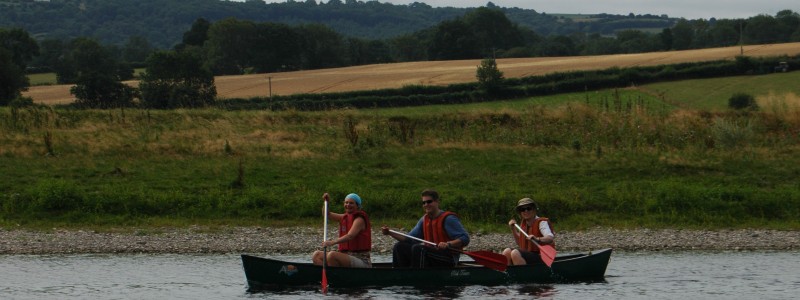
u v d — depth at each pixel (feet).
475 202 94.63
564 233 88.48
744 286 59.36
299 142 123.65
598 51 586.86
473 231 88.28
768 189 101.30
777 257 73.82
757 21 568.82
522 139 123.54
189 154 115.75
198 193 98.58
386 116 137.90
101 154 114.52
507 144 121.08
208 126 131.34
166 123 131.95
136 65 494.59
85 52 438.40
